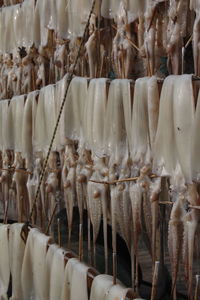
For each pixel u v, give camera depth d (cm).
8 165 338
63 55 269
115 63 230
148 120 196
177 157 182
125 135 212
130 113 205
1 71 362
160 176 190
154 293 195
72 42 255
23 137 300
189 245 182
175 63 195
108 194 231
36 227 290
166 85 182
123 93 207
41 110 278
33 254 273
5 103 327
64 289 238
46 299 263
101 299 209
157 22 205
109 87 217
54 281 248
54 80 298
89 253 252
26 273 281
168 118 181
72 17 249
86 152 239
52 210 282
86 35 250
